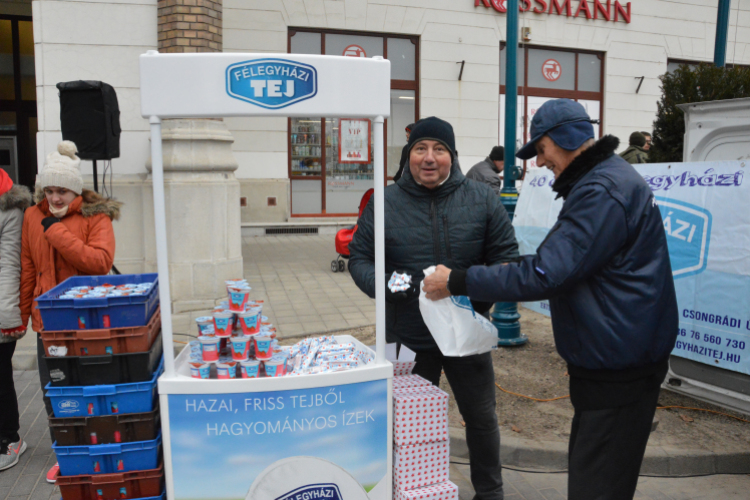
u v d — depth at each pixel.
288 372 2.16
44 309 2.12
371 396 2.08
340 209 12.62
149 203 6.38
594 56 13.79
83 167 6.43
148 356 2.18
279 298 6.75
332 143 12.41
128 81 6.51
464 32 12.55
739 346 3.68
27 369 4.82
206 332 2.18
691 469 3.27
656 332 1.94
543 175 5.82
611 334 1.91
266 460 2.00
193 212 6.27
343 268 8.22
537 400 4.03
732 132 4.12
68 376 2.14
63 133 5.38
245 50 11.37
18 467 3.29
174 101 1.88
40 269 2.97
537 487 3.12
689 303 3.97
